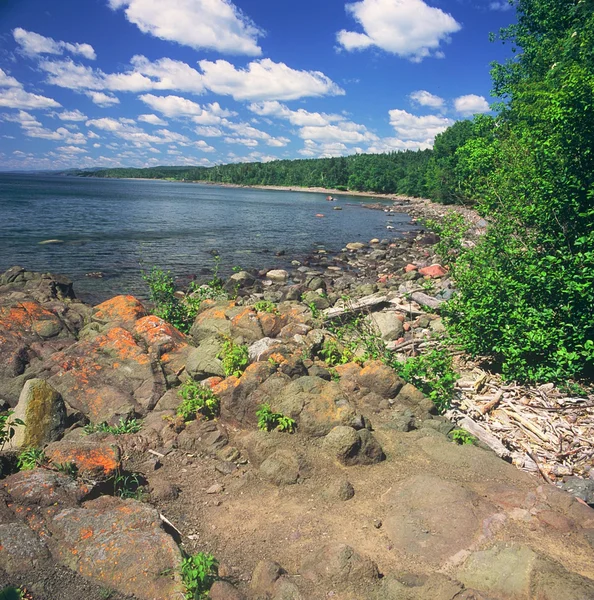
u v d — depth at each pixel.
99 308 10.83
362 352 9.24
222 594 3.74
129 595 3.80
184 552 4.27
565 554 4.02
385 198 103.44
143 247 28.23
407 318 11.88
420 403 7.12
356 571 3.88
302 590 3.83
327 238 35.50
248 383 6.80
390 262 24.89
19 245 26.61
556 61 21.95
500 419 7.10
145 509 4.55
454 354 9.33
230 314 10.71
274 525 4.73
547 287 8.22
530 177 10.36
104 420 7.37
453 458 5.71
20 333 10.09
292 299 17.23
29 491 4.58
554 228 9.16
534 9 27.14
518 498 4.80
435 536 4.28
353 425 6.12
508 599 3.59
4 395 8.48
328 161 147.12
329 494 5.09
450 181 63.59
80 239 29.75
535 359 8.29
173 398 7.70
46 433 6.51
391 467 5.61
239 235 35.62
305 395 6.34
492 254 9.67
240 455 6.16
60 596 3.76
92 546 4.11
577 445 6.39
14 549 4.00
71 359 8.55
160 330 9.51
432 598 3.52
